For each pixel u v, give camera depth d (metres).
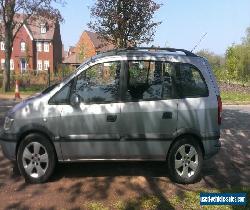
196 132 7.10
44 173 7.02
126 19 17.78
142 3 17.56
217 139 7.25
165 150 7.09
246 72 48.84
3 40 30.36
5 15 28.52
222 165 8.56
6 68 28.92
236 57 49.22
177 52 7.47
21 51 73.50
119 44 17.97
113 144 7.00
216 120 7.19
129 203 6.15
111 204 6.12
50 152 6.98
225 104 22.44
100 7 18.14
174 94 7.12
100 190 6.73
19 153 7.00
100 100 7.01
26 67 73.06
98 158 7.05
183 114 7.06
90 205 6.05
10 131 7.02
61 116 6.93
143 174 7.62
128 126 6.98
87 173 7.61
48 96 7.04
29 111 6.98
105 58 7.16
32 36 73.25
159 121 7.02
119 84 7.07
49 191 6.66
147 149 7.05
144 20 17.86
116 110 6.96
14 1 28.44
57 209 5.93
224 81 45.59
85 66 7.13
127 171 7.79
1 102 20.92
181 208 6.02
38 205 6.07
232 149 10.09
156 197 6.42
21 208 5.96
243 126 13.70
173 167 7.11
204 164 8.62
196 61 7.31
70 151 6.99
